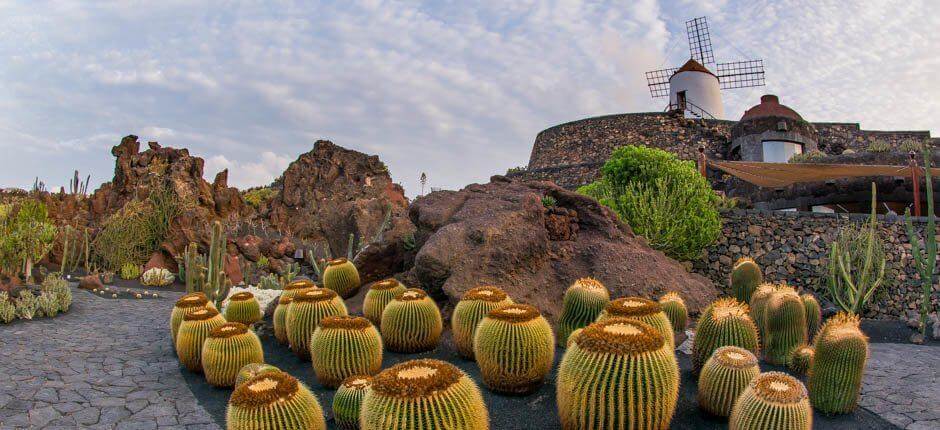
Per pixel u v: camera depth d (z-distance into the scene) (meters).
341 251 20.28
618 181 14.24
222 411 5.97
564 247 8.85
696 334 6.27
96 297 13.61
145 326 10.52
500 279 7.83
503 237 8.08
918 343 9.30
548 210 9.24
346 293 9.12
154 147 24.94
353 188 28.25
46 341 8.85
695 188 13.70
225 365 6.59
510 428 4.96
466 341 6.66
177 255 18.64
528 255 8.23
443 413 3.74
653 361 4.25
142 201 21.47
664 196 13.06
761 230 14.23
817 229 14.16
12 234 14.74
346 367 6.08
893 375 6.76
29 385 6.62
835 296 12.05
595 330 4.51
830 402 5.44
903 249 14.28
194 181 23.84
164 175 23.23
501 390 5.64
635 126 32.66
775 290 7.60
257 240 20.78
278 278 18.38
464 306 6.70
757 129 28.30
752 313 7.61
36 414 5.74
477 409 3.96
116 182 24.17
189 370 7.38
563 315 6.94
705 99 38.78
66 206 24.84
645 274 8.47
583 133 33.84
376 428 3.76
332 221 20.95
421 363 4.19
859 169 18.11
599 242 8.95
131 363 7.78
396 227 10.25
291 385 4.73
